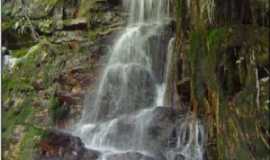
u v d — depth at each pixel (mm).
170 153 6316
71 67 8898
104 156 6289
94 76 8812
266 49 5789
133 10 9672
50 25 9844
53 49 9320
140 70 8445
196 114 6258
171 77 7660
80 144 6512
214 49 6082
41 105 8297
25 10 10141
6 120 7781
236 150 5590
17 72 9094
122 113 8164
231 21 6207
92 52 9141
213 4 6301
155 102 8016
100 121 8102
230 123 5723
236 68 5926
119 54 8977
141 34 8930
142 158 6152
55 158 6312
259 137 5520
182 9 7043
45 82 8742
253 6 6051
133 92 8289
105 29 9492
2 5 10289
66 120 8227
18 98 8469
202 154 6035
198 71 6277
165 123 6652
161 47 8492
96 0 9773
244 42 5934
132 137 6871
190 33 6688
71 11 9914
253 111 5625
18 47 10031
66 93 8586
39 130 6809
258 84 5695
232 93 5883
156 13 9297
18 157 6598
